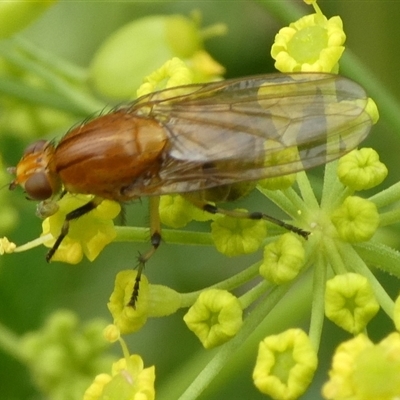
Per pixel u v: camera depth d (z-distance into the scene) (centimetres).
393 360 8
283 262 9
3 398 10
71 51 11
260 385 8
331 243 9
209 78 10
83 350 10
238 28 11
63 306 11
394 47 11
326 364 10
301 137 9
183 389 10
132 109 9
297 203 9
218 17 11
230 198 9
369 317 9
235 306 9
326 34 9
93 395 9
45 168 9
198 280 11
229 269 11
